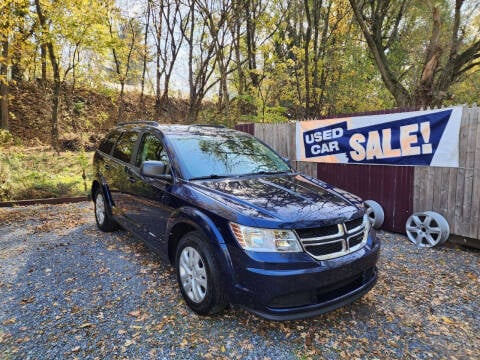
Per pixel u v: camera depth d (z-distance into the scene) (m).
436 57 8.66
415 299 3.44
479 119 4.50
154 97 21.67
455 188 4.81
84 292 3.52
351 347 2.70
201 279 3.01
